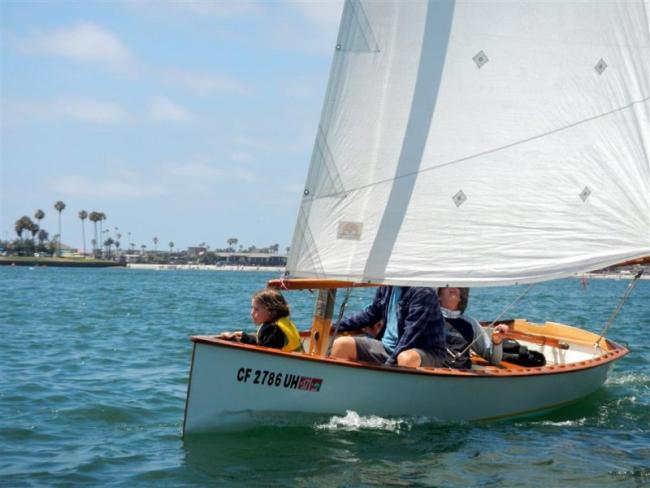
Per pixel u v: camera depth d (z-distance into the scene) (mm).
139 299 31828
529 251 8711
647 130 8961
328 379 7758
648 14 8914
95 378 11211
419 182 8391
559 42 8789
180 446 7473
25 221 167625
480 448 7594
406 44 8359
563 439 8094
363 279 8227
